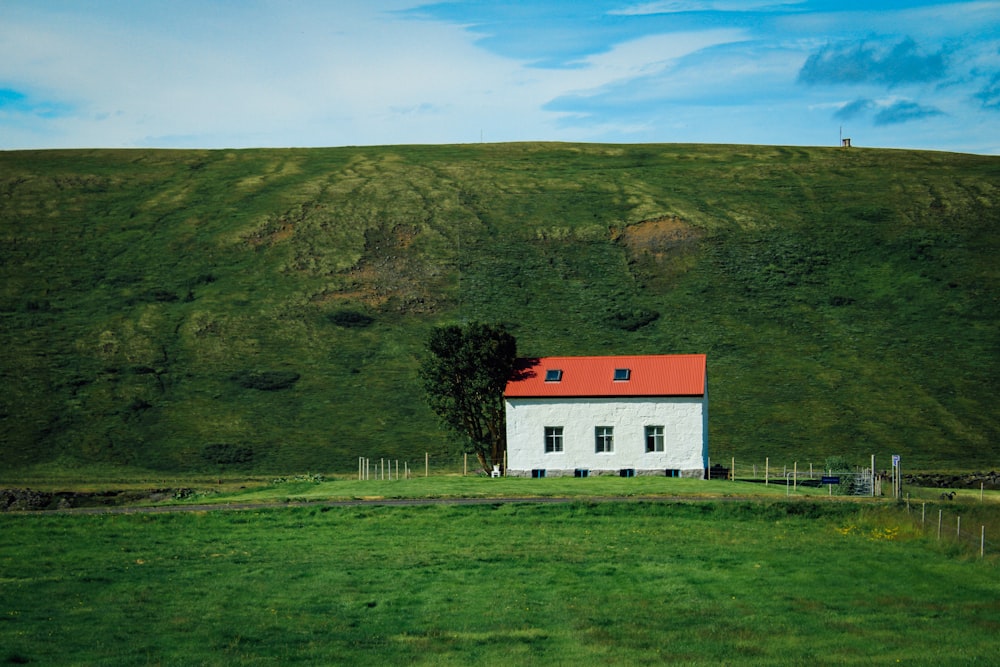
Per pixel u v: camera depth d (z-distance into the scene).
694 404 78.88
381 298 152.12
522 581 42.81
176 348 136.75
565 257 164.50
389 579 43.00
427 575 43.75
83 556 47.66
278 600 39.59
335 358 136.00
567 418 80.19
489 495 63.50
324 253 164.50
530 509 58.09
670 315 146.62
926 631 35.56
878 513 57.31
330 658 32.34
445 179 195.12
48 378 126.31
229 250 165.88
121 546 49.88
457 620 36.97
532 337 139.88
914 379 128.12
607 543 50.47
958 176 191.75
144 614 37.34
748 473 94.12
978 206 178.38
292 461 109.19
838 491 68.12
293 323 144.38
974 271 157.38
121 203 184.50
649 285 156.00
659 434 79.31
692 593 40.81
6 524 54.88
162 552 48.62
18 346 133.62
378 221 175.62
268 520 56.06
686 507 58.62
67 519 55.94
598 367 82.69
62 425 116.06
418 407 123.50
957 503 61.44
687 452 78.75
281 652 32.88
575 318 146.12
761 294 152.12
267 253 165.00
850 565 45.78
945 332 140.75
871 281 156.12
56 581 42.53
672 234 169.25
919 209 177.75
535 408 80.62
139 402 122.56
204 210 181.00
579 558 47.06
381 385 129.00
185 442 113.50
